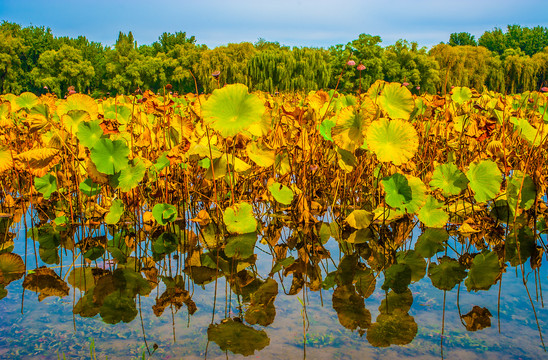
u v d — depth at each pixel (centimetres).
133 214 323
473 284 217
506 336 165
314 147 350
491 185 281
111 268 239
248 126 238
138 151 373
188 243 283
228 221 282
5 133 400
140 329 171
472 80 4134
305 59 3591
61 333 168
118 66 5431
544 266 238
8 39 5138
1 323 176
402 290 211
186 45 5609
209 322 177
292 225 329
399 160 252
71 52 4991
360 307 193
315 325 175
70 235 300
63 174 335
